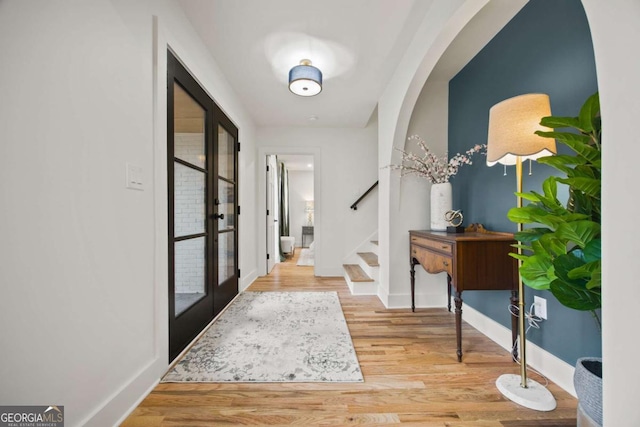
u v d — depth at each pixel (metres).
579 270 0.87
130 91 1.27
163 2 1.53
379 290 3.03
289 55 2.24
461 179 2.52
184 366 1.62
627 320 0.63
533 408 1.26
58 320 0.92
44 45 0.87
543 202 1.12
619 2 0.63
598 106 0.94
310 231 8.18
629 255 0.62
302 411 1.25
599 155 0.95
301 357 1.72
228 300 2.78
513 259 1.71
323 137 4.12
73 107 0.98
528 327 1.66
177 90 1.79
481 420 1.20
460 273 1.69
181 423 1.18
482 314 2.14
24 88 0.82
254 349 1.82
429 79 2.69
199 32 1.95
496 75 2.02
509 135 1.28
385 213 2.83
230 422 1.18
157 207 1.47
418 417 1.21
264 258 4.11
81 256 1.01
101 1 1.10
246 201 3.44
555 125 1.01
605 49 0.66
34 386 0.85
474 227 2.21
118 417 1.17
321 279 3.89
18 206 0.81
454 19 1.48
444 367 1.62
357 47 2.13
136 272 1.31
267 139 4.07
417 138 2.60
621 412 0.64
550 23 1.54
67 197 0.95
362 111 3.46
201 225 2.16
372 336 2.04
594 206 1.03
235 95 2.92
